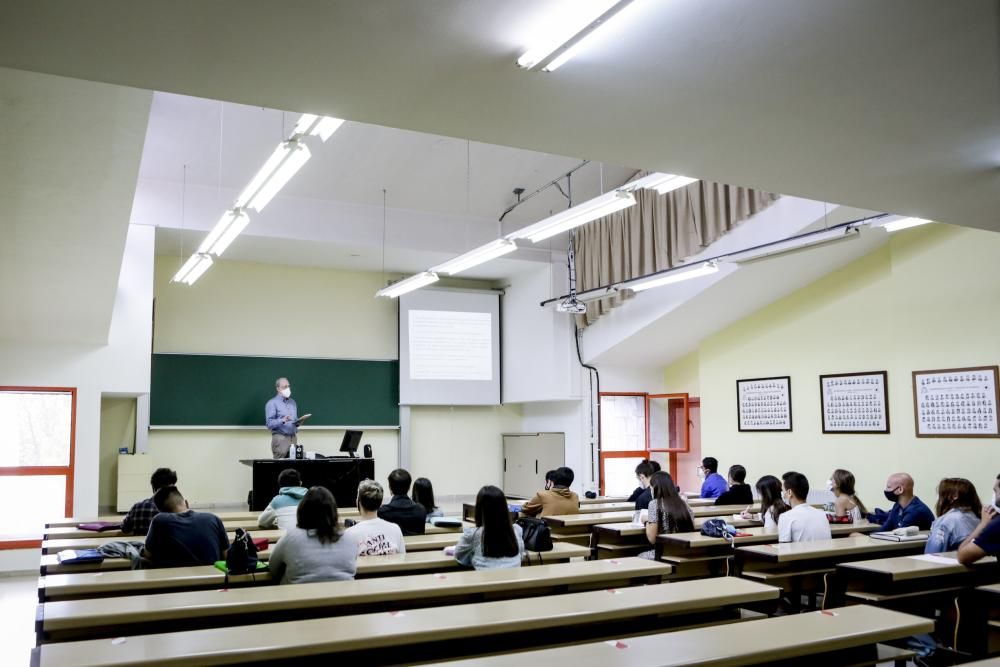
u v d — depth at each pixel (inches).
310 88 122.0
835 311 338.6
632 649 97.7
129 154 195.9
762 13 102.2
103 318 303.7
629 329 393.7
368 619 109.8
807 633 106.0
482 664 90.7
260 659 94.9
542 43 107.3
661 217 364.8
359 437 368.5
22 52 108.5
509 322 471.2
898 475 221.6
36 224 226.8
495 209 404.2
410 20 101.8
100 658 90.1
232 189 359.9
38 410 320.2
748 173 163.6
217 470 412.5
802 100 127.8
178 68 114.4
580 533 253.3
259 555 163.8
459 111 131.5
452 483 474.3
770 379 366.0
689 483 430.3
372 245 386.3
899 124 137.9
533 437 465.4
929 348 297.0
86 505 322.0
